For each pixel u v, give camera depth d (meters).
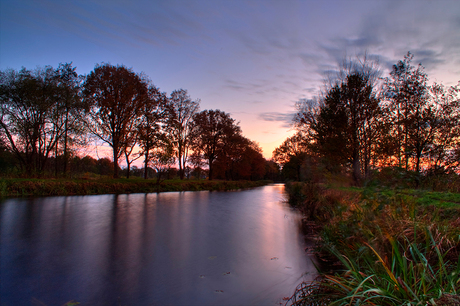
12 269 4.81
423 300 2.35
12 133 22.62
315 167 13.49
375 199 5.11
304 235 7.94
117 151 28.39
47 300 3.69
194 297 3.85
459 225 4.36
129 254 5.80
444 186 9.84
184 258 5.61
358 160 15.98
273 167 93.25
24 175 21.48
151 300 3.75
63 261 5.28
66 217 10.01
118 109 27.86
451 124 11.34
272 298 3.83
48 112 23.48
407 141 12.16
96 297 3.81
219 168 50.81
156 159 27.89
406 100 12.63
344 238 5.21
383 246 4.01
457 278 2.73
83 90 26.25
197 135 41.97
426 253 3.31
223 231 8.33
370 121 15.84
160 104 32.31
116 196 19.44
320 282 3.57
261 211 13.35
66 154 25.28
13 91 22.02
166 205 14.81
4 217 9.67
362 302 2.69
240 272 4.86
